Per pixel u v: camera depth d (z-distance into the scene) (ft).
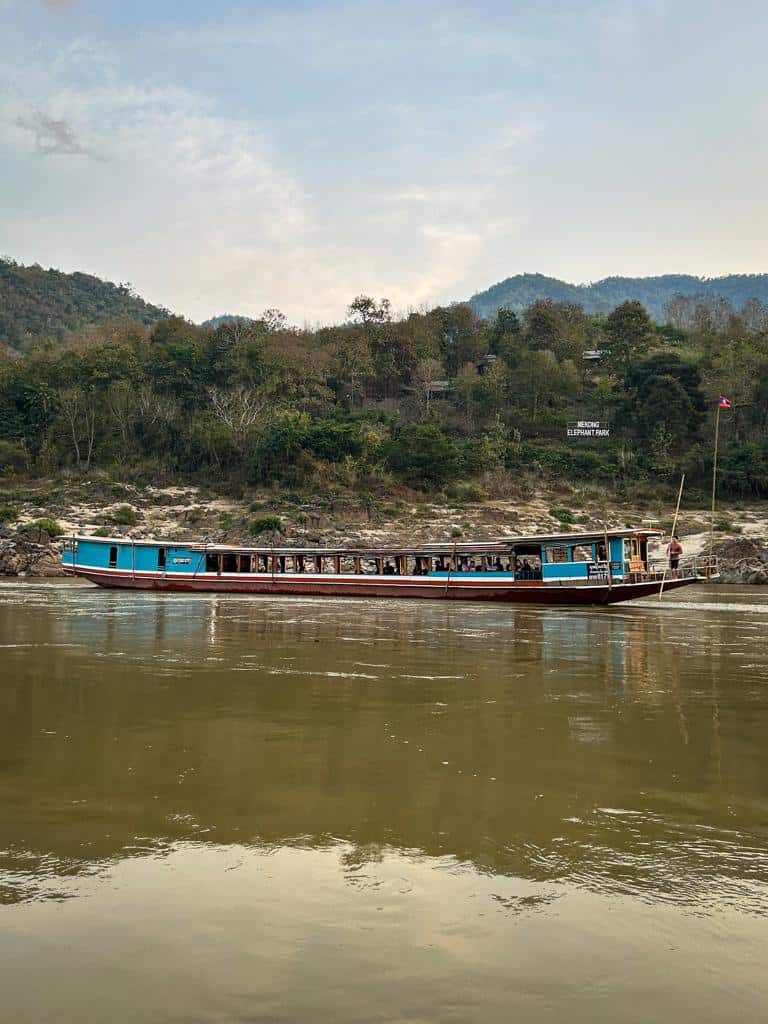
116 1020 15.31
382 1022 15.29
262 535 209.46
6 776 31.19
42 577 179.63
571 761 34.06
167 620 93.71
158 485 264.93
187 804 27.89
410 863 22.81
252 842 24.34
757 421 323.16
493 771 32.45
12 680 53.47
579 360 402.11
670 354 340.80
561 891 21.06
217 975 16.83
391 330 385.29
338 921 19.20
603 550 129.29
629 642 77.92
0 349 426.51
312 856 23.25
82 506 234.58
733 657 67.62
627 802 28.58
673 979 16.87
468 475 279.49
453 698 48.37
